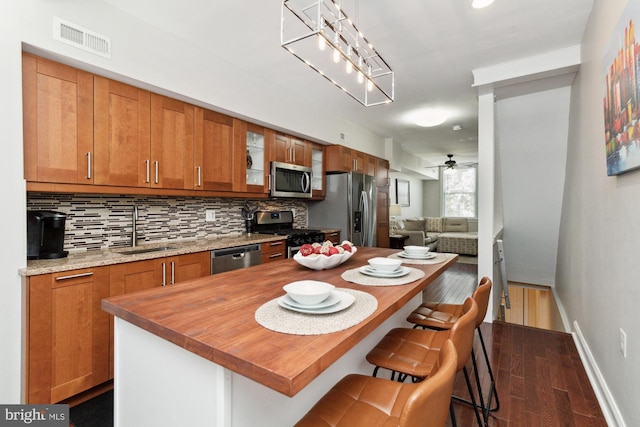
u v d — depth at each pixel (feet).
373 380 3.79
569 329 10.27
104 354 6.54
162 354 3.51
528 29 7.90
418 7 6.97
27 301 5.60
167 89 8.02
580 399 6.45
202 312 3.51
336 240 14.33
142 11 7.14
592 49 7.20
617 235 5.64
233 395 3.00
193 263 8.38
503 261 13.29
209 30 7.92
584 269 8.41
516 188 13.83
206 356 2.70
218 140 9.84
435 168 33.14
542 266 15.17
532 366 7.81
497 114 12.22
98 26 6.70
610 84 5.58
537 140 12.30
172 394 3.41
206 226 11.02
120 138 7.43
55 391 5.87
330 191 15.28
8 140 5.59
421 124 14.65
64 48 6.18
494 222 11.53
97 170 7.01
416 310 6.56
